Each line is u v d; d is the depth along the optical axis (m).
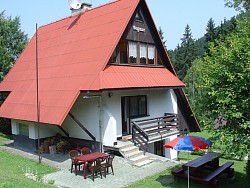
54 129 18.31
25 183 9.88
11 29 28.58
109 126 15.52
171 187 11.37
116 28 16.91
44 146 16.98
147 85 16.86
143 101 19.20
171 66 20.80
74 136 17.59
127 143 15.84
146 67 19.14
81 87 15.04
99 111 15.92
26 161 15.05
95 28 18.56
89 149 15.28
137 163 14.41
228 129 10.30
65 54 18.78
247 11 18.67
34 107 16.72
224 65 10.63
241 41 10.52
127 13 17.38
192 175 11.96
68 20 22.20
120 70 16.70
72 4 21.64
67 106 14.53
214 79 10.71
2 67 26.64
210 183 11.33
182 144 11.18
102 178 12.38
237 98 10.17
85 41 18.23
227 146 10.05
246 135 9.69
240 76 9.78
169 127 18.78
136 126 16.17
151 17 18.97
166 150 20.28
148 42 19.38
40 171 13.27
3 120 24.70
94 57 16.31
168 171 13.41
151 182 11.90
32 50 22.94
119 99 16.98
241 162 18.03
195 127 23.23
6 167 13.58
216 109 10.87
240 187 12.23
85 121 16.83
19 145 18.83
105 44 16.45
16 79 21.20
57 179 12.20
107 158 12.98
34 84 18.73
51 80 17.58
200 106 11.54
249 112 9.95
